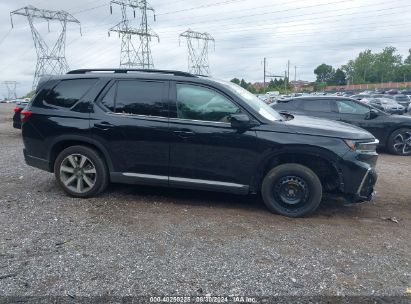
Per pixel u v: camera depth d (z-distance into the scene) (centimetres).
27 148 601
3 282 341
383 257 405
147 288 335
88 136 561
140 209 537
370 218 532
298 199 522
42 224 473
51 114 578
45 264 373
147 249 409
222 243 428
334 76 13838
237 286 341
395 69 12900
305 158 530
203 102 538
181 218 505
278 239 444
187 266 374
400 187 699
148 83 556
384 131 1065
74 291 329
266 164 525
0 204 545
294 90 11056
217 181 537
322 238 451
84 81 581
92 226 470
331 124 561
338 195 541
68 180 578
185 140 532
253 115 524
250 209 552
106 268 367
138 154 552
